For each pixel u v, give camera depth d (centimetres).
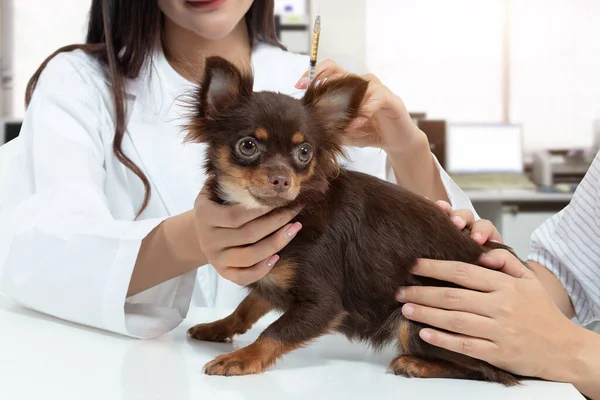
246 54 248
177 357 134
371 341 144
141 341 147
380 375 127
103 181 214
